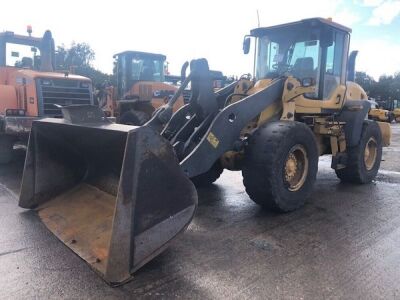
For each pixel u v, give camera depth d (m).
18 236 3.76
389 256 3.48
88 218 3.78
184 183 3.24
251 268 3.19
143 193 2.96
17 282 2.91
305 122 5.53
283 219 4.45
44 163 4.46
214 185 6.19
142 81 11.03
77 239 3.52
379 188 6.13
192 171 3.94
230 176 6.93
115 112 11.34
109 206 3.81
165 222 3.12
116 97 11.52
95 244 3.33
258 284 2.94
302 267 3.23
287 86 4.94
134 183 2.90
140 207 2.95
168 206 3.14
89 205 4.01
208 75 4.40
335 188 6.09
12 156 7.42
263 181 4.33
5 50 7.84
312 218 4.51
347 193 5.76
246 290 2.85
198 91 4.38
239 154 4.80
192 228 4.11
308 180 4.83
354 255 3.49
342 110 6.12
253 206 4.96
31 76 6.90
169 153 3.12
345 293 2.83
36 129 4.35
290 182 4.68
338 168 5.91
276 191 4.38
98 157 4.12
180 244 3.67
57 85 7.10
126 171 2.86
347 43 5.96
